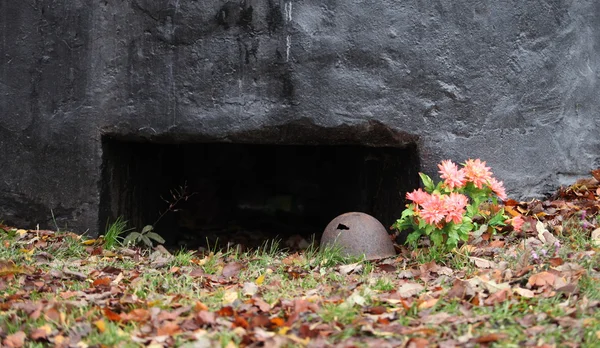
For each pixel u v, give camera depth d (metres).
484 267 6.40
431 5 7.66
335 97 7.55
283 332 4.76
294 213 11.47
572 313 4.97
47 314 5.19
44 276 6.33
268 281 6.38
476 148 7.87
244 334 4.75
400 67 7.62
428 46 7.66
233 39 7.57
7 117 8.12
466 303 5.30
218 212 11.27
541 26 8.05
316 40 7.51
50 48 7.95
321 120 7.56
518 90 7.98
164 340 4.76
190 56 7.61
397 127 7.66
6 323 5.09
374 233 7.13
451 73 7.74
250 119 7.60
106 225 8.11
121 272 6.59
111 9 7.75
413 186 7.87
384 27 7.57
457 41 7.74
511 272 6.05
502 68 7.90
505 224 7.16
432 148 7.75
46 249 7.38
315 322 5.04
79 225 7.99
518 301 5.32
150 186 9.20
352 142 7.81
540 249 6.46
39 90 8.02
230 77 7.60
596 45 8.48
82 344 4.73
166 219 9.77
